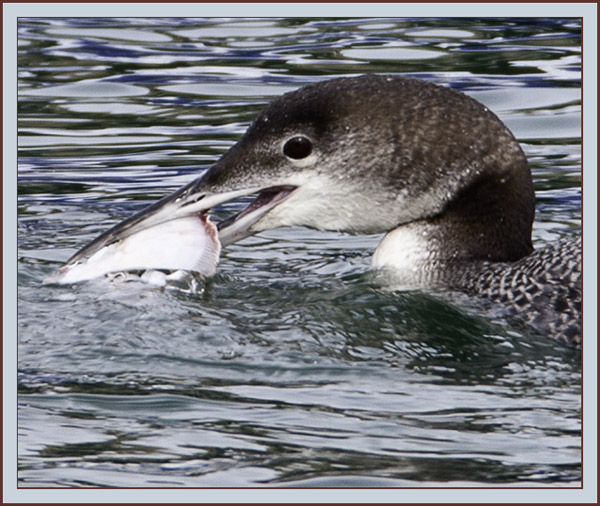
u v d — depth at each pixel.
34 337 10.07
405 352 9.88
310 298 11.08
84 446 8.46
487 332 10.15
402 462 8.20
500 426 8.62
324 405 8.98
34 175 15.48
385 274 11.41
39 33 20.83
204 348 9.92
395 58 19.27
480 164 11.09
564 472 8.05
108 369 9.59
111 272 11.24
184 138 16.61
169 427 8.71
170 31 21.11
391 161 11.10
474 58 19.16
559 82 18.08
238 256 12.86
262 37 20.73
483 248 11.24
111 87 18.48
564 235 13.41
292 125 11.16
